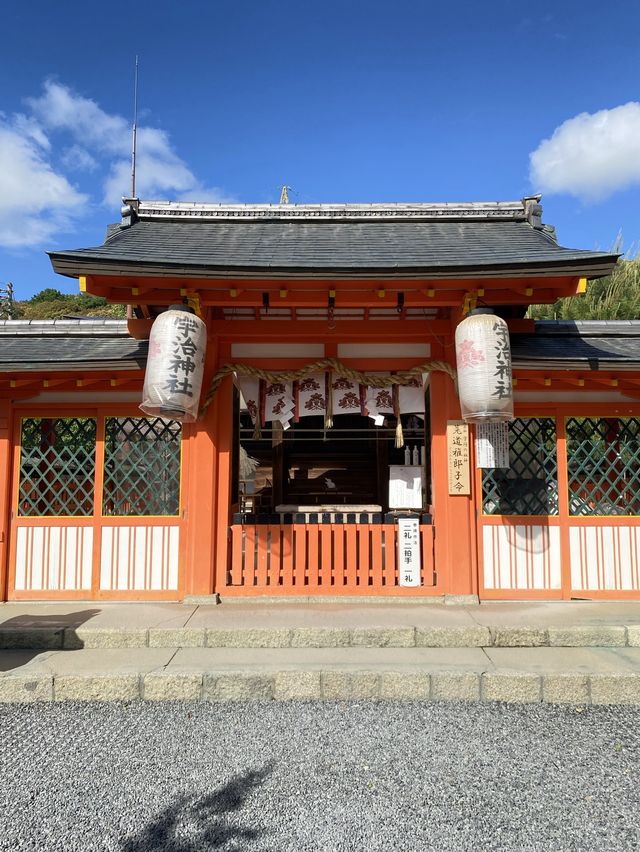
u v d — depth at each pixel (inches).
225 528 233.8
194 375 198.5
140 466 243.4
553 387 242.1
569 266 194.7
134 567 237.9
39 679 167.3
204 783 124.9
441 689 166.1
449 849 103.9
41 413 245.1
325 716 156.3
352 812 114.3
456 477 231.1
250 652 187.5
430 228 267.7
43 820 112.9
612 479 244.2
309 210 282.5
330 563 233.3
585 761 133.9
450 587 227.1
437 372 239.9
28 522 240.4
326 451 379.2
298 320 243.6
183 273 196.2
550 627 194.5
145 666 174.6
